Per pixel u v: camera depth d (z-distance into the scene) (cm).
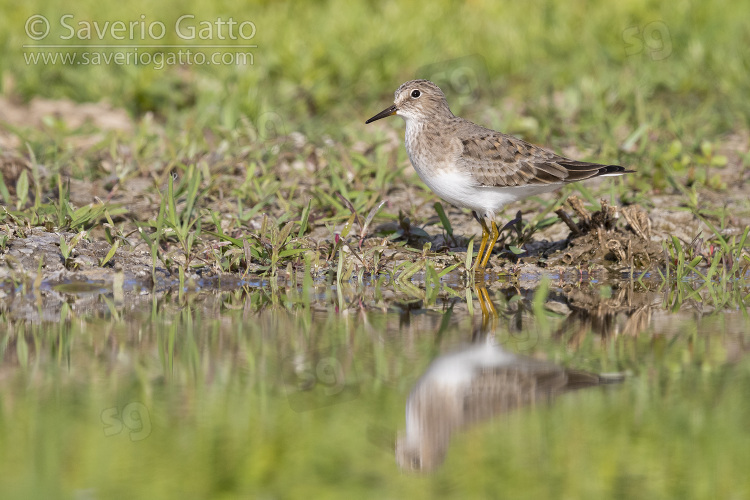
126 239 1330
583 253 1360
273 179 1614
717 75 2184
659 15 2519
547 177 1304
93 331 1041
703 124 1941
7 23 2447
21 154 1698
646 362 957
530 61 2345
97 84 2134
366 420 838
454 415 845
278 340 1014
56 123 1862
